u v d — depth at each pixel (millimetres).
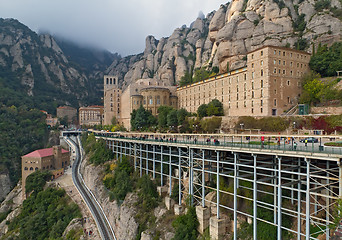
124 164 63000
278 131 58062
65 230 51750
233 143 34750
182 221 38938
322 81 69312
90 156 85500
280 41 92938
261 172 35594
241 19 107000
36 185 77312
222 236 33812
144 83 142000
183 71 168000
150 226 42375
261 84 71000
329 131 50156
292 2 102562
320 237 27156
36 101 195500
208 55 157375
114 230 48969
